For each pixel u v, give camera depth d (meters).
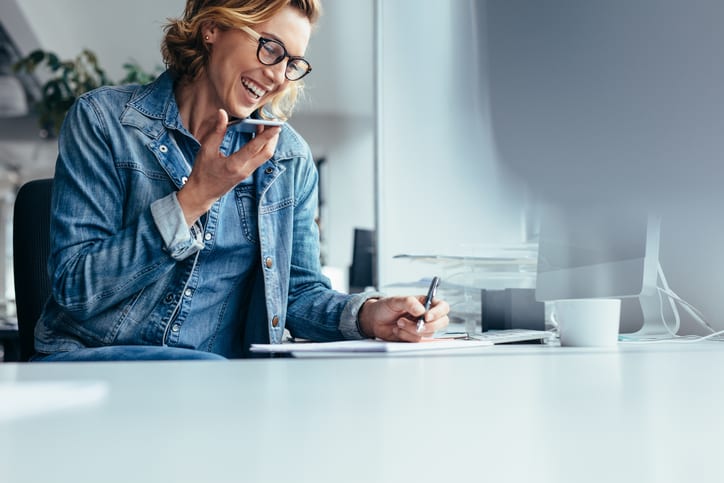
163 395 0.41
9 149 9.15
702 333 1.40
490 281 1.48
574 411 0.35
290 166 1.54
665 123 0.30
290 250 1.52
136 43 7.56
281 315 1.49
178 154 1.39
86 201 1.31
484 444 0.28
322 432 0.30
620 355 0.74
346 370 0.57
